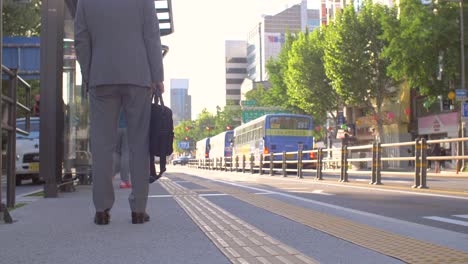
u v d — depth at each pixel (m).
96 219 5.41
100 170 5.35
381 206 7.88
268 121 31.48
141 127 5.39
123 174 12.62
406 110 43.19
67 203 7.97
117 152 12.70
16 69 6.87
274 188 11.89
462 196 9.73
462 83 26.66
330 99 44.50
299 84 44.94
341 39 38.22
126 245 4.26
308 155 28.33
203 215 6.21
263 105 68.50
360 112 51.84
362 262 3.68
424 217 6.59
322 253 3.99
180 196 9.20
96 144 5.34
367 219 6.02
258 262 3.63
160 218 5.91
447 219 6.39
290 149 31.52
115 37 5.26
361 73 38.28
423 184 12.09
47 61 9.34
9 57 14.66
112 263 3.64
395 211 7.23
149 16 5.38
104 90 5.26
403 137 43.66
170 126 5.50
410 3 27.58
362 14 38.41
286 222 5.65
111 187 5.44
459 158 10.82
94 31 5.29
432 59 27.86
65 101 10.62
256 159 31.75
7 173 7.10
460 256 3.88
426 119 41.19
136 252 3.99
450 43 27.20
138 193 5.43
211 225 5.34
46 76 9.32
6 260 3.75
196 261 3.68
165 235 4.73
